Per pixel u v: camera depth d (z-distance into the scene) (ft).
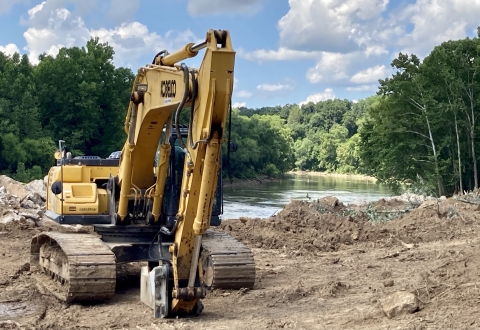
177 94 28.37
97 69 218.79
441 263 41.24
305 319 29.58
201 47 26.55
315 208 72.79
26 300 34.14
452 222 63.21
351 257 49.83
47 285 36.68
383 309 28.89
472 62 165.07
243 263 35.40
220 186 36.14
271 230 61.05
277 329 27.84
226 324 28.73
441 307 28.63
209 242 37.22
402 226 62.39
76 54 217.97
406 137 164.14
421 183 150.30
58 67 210.38
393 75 167.32
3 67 218.18
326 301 33.55
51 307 32.86
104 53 218.59
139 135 33.06
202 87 26.40
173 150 34.40
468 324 25.95
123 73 225.15
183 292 28.27
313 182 306.35
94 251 33.50
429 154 162.09
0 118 190.90
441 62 162.30
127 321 29.78
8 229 61.98
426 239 57.36
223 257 35.40
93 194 37.24
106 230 36.29
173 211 34.58
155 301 29.63
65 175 38.45
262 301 33.71
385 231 60.54
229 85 25.84
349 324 28.19
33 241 41.68
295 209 67.51
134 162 34.40
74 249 33.58
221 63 25.72
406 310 28.30
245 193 206.59
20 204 74.38
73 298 32.78
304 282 39.11
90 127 212.64
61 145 40.01
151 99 31.27
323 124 593.83
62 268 35.65
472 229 60.08
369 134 172.35
